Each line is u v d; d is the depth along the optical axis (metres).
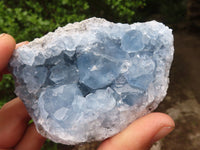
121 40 0.10
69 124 0.09
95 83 0.10
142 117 0.10
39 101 0.10
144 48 0.10
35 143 0.14
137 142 0.10
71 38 0.10
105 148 0.10
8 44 0.10
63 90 0.09
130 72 0.10
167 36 0.11
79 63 0.10
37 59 0.10
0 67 0.10
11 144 0.13
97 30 0.10
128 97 0.10
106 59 0.10
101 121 0.10
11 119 0.13
